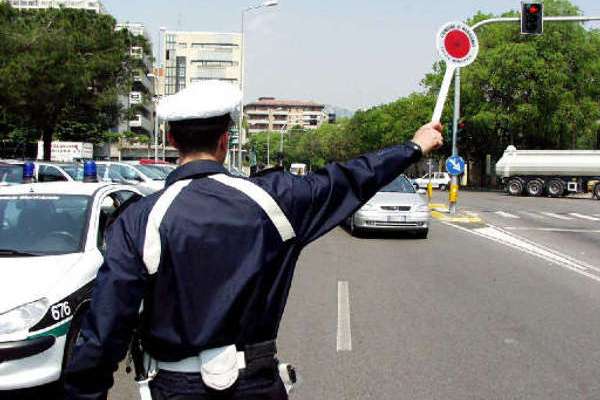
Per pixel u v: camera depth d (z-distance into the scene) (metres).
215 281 2.00
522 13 19.25
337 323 7.27
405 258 12.66
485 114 48.34
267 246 2.06
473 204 33.16
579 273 11.16
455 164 22.78
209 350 2.00
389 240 15.78
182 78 107.81
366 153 2.33
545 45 47.91
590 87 48.19
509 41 51.19
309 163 121.62
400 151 2.32
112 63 36.59
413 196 16.81
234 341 2.03
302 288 9.41
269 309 2.09
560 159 41.78
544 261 12.59
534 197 42.09
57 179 16.64
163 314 2.01
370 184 2.25
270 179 2.18
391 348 6.29
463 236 17.03
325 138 115.50
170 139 2.23
